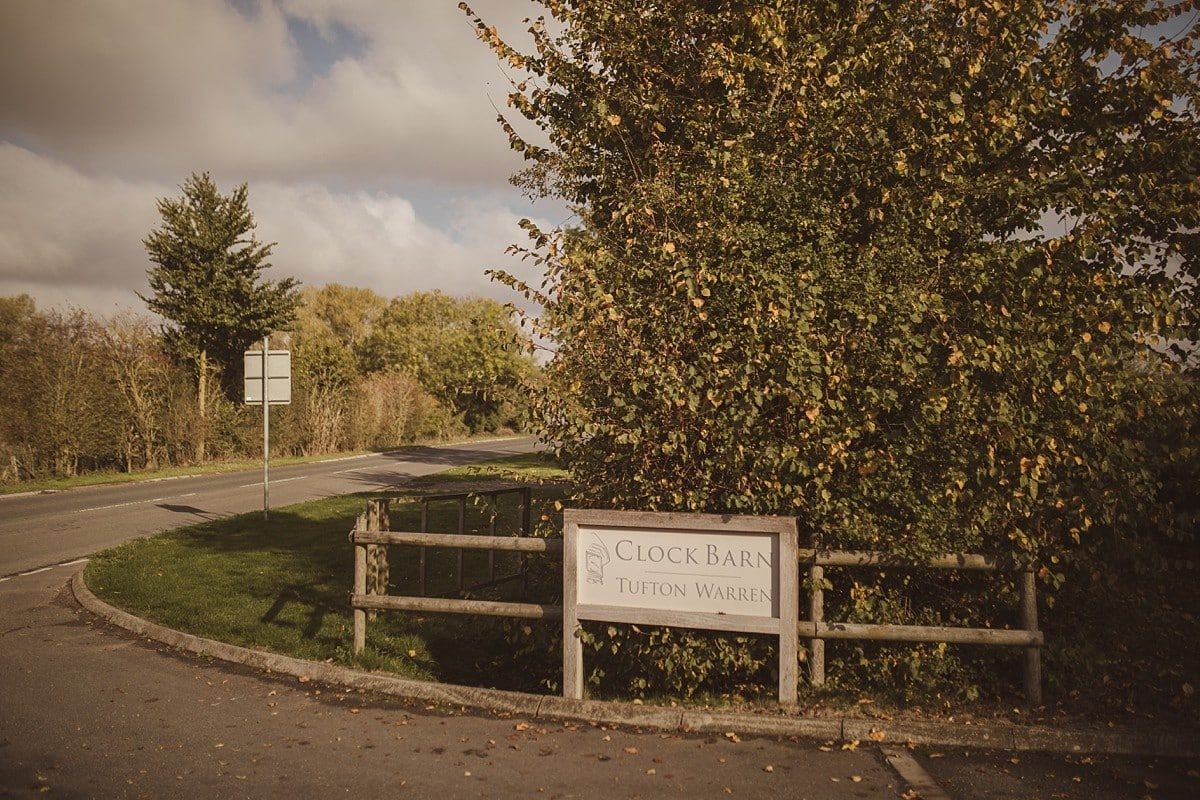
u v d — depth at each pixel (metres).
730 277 5.90
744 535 5.75
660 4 7.82
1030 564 5.77
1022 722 5.39
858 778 4.71
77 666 6.95
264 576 10.48
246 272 38.88
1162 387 6.20
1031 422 5.87
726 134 7.03
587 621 6.13
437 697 6.11
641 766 4.89
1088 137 6.96
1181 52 7.03
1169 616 7.07
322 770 4.83
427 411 55.62
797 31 7.38
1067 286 6.24
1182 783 4.64
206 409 34.25
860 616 6.24
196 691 6.31
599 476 6.34
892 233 6.41
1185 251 7.05
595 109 7.61
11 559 12.36
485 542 6.50
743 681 6.46
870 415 5.78
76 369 27.25
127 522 16.52
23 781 4.64
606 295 6.01
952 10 7.18
